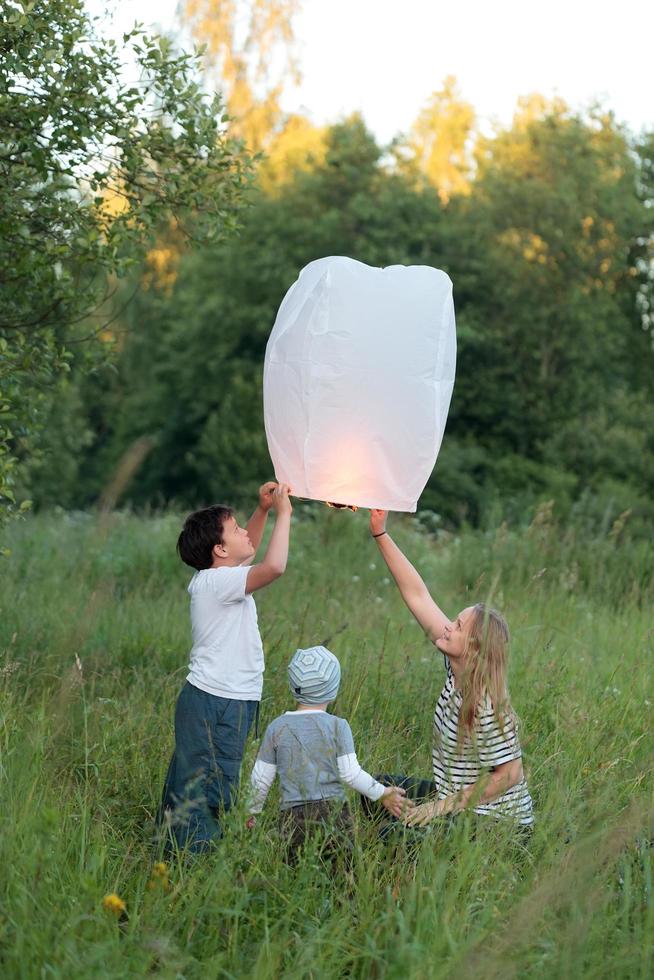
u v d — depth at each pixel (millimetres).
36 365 6367
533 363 34375
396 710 5098
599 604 8836
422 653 6527
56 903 3062
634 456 31656
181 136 6211
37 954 2807
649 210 35469
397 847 3564
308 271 3906
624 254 34969
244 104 31875
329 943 2998
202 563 4199
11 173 5887
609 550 10094
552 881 2969
